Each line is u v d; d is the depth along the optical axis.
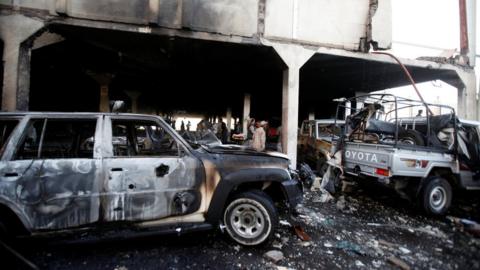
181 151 3.14
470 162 5.29
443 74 10.08
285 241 3.42
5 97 5.64
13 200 2.57
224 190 3.11
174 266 2.74
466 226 4.09
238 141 12.93
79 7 6.06
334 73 11.09
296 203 3.43
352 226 4.10
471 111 9.41
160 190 2.96
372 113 5.56
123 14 6.33
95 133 2.91
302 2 7.52
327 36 7.71
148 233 2.88
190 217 3.08
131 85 14.89
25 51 5.93
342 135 6.03
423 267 2.87
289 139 7.46
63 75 11.88
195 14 6.77
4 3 5.68
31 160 2.68
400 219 4.50
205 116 33.19
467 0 9.48
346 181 6.17
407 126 6.08
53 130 2.99
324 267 2.82
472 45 9.48
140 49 8.27
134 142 3.72
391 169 4.59
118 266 2.71
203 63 10.02
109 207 2.80
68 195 2.70
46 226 2.65
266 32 7.27
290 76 7.43
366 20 7.98
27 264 2.64
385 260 3.01
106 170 2.82
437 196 4.87
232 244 3.27
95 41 7.39
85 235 2.76
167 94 18.02
